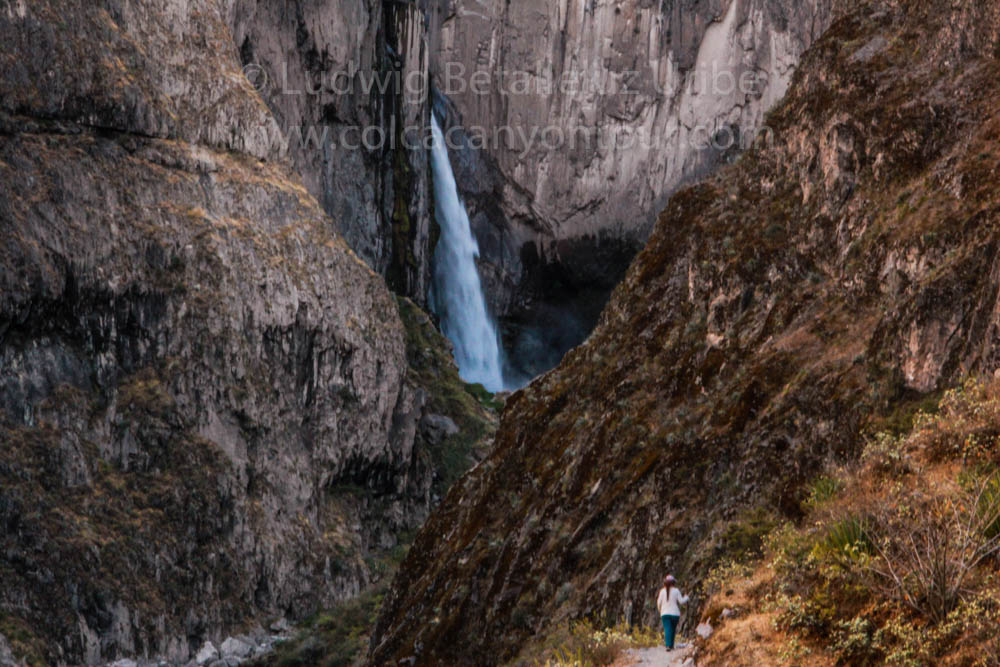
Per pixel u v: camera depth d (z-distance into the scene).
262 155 65.75
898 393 19.70
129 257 57.03
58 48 57.06
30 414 52.53
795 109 29.38
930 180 23.12
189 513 54.69
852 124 26.11
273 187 64.50
